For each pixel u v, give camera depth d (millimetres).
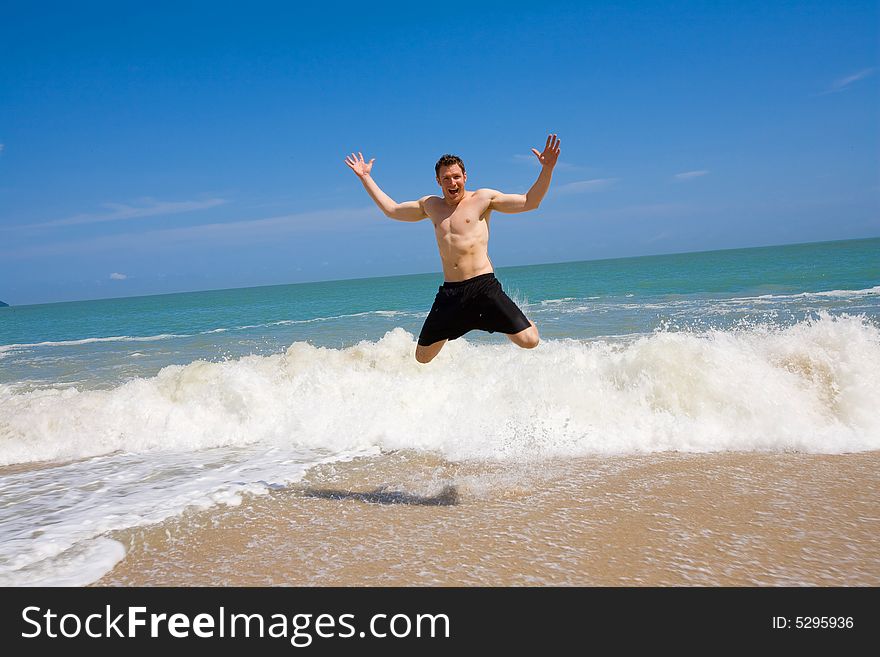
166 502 4539
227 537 3852
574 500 4195
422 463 5289
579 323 14773
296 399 6949
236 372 7523
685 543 3443
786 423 5562
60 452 6297
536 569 3230
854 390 5840
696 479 4523
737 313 15430
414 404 6598
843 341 6578
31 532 4078
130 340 19078
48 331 26703
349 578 3252
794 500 4020
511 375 6742
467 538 3650
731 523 3691
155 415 6848
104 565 3545
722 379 6098
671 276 38250
